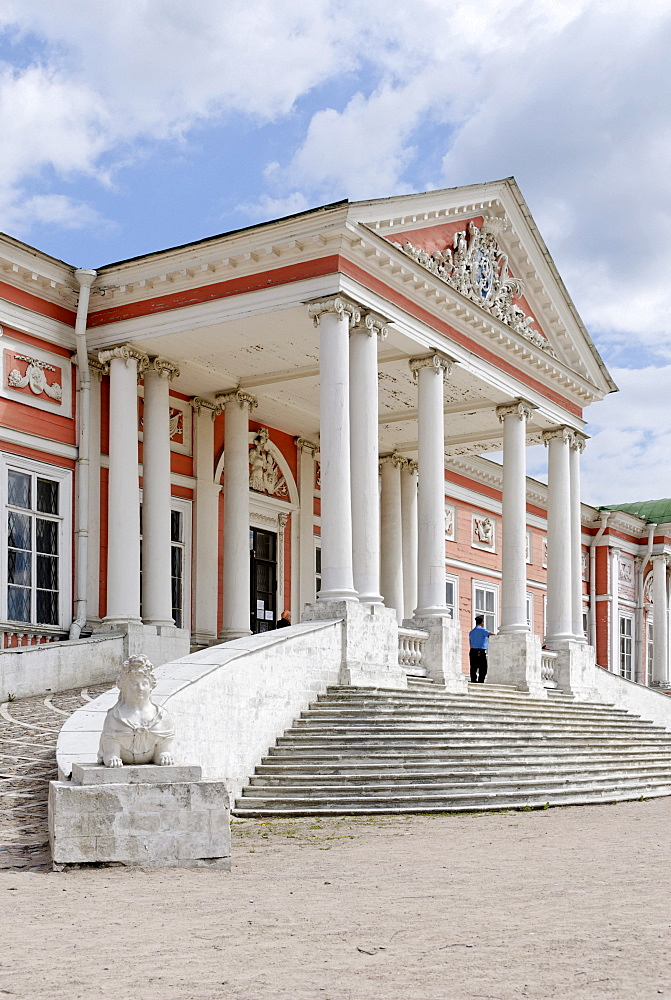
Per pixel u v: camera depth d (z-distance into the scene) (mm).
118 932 6789
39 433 19781
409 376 23359
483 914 7359
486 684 21906
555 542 25875
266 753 15227
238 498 23344
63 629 19828
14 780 11648
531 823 13250
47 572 19844
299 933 6758
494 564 34531
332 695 16844
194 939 6602
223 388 23484
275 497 26219
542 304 25047
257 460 25719
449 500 32812
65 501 20188
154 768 9297
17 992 5473
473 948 6328
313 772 14633
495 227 23281
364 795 13953
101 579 20719
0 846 9516
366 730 15828
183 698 13586
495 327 22547
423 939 6574
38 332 19859
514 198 23266
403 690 17969
